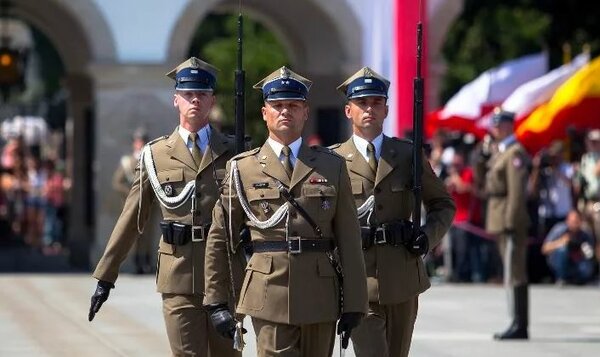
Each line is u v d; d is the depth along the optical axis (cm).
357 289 2380
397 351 2753
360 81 2739
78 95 7412
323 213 2383
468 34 10831
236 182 2414
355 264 2388
